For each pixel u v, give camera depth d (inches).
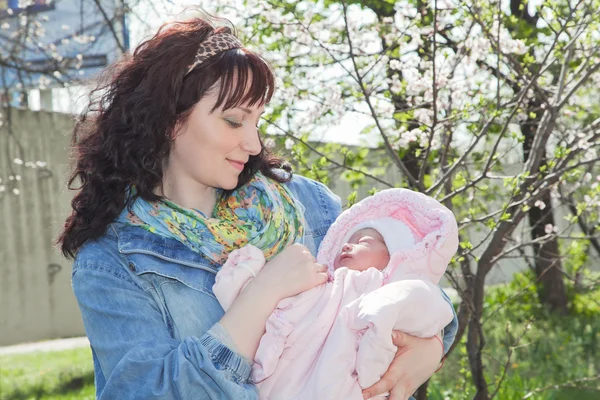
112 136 72.1
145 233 71.4
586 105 208.4
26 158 416.5
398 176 258.7
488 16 144.3
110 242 72.0
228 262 71.4
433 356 73.3
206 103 70.2
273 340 67.1
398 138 162.7
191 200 75.0
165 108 70.4
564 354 289.1
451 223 78.4
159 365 63.9
